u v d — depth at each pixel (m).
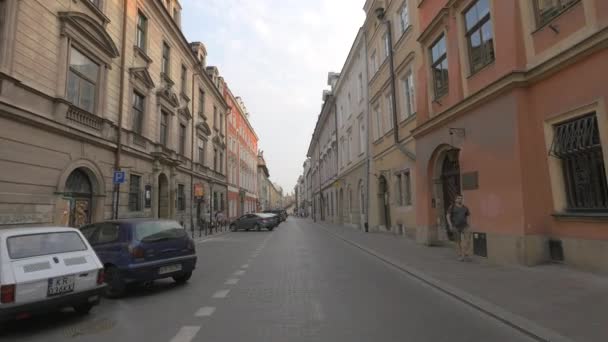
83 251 6.24
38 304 5.28
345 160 33.19
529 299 6.03
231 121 45.47
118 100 17.25
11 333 5.22
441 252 12.21
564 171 8.41
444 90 13.13
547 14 8.60
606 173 7.13
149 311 6.24
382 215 22.52
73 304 5.71
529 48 9.01
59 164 13.00
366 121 24.75
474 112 10.88
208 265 11.41
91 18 14.42
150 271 7.73
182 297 7.22
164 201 23.30
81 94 14.62
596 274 7.39
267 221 30.72
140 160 19.55
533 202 8.78
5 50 10.68
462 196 11.55
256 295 7.18
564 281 7.06
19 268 5.30
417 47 15.21
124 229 7.93
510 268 8.70
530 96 9.05
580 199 7.98
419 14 14.98
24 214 11.35
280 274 9.45
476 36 11.13
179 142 26.27
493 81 9.70
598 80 7.27
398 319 5.46
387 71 20.25
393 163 19.62
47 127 12.25
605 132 7.13
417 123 15.07
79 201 14.61
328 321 5.40
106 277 7.56
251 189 64.75
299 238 21.66
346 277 8.90
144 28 20.69
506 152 9.37
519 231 8.84
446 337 4.69
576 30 7.71
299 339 4.67
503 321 5.23
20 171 11.23
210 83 33.75
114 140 16.73
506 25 9.51
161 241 8.13
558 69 8.14
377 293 7.18
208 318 5.70
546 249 8.68
